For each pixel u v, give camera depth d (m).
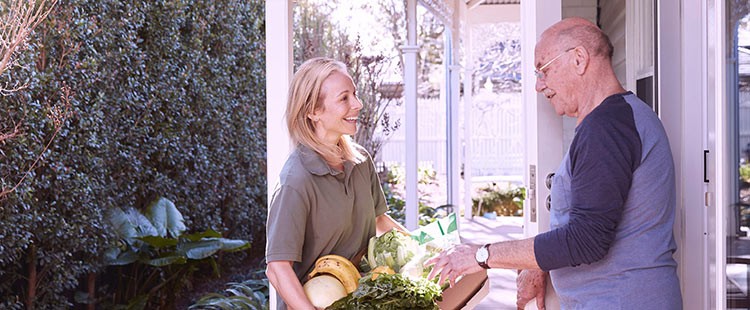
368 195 2.43
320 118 2.28
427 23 11.41
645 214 2.07
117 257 5.25
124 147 5.48
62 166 4.67
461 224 9.89
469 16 10.05
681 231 2.84
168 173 6.23
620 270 2.09
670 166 2.09
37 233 4.61
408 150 6.46
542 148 2.88
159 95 5.90
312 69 2.29
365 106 6.08
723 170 2.63
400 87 6.42
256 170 7.68
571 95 2.21
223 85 6.97
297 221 2.19
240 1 7.29
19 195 4.36
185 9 6.18
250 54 7.46
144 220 5.43
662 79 2.85
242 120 7.34
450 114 9.99
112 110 5.25
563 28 2.20
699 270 2.82
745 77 2.40
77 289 5.36
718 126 2.65
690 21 2.81
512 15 10.73
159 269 5.66
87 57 4.88
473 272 2.16
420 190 11.36
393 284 2.04
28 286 4.70
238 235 7.61
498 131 12.81
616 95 2.13
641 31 3.08
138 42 5.57
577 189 2.04
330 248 2.31
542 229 2.90
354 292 2.05
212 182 6.85
